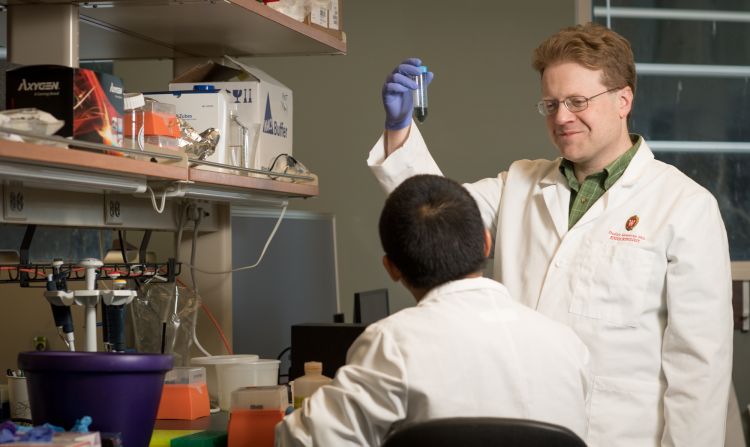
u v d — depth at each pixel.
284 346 2.97
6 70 1.56
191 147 1.90
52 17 1.85
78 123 1.52
